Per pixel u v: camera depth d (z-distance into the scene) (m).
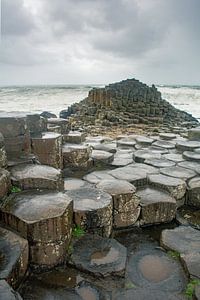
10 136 5.55
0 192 4.03
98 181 6.05
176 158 7.88
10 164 5.18
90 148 7.73
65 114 21.69
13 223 3.70
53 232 3.61
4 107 31.75
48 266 3.64
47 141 6.04
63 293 3.29
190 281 3.50
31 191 4.48
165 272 3.75
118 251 3.97
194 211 5.64
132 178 5.98
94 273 3.56
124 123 16.52
